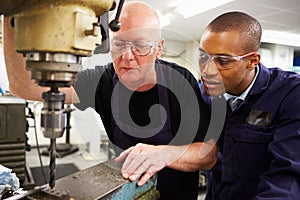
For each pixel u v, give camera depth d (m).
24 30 0.47
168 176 0.88
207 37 0.87
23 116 1.50
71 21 0.46
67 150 3.35
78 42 0.46
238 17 0.90
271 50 4.35
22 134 1.50
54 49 0.46
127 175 0.71
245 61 0.91
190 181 0.95
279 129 0.89
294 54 4.83
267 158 0.95
